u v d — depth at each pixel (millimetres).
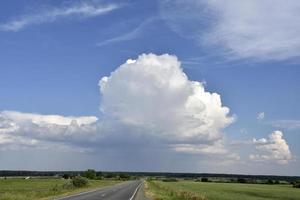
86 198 44094
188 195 51562
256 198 66312
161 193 59062
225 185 140250
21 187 74125
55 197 45219
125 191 63625
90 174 190625
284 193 89125
